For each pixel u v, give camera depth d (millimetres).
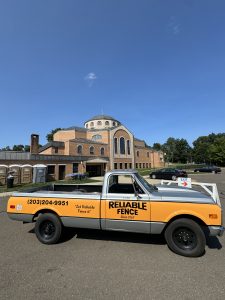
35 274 4078
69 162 34594
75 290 3535
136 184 5441
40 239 5750
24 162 28609
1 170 25266
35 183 25281
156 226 5082
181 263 4480
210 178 29688
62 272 4148
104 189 5570
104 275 4016
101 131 51656
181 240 4965
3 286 3680
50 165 31594
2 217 8805
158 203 5113
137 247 5363
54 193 5934
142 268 4281
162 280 3818
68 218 5645
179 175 29016
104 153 49344
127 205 5289
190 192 5863
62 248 5359
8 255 4969
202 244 4715
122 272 4125
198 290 3498
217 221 4746
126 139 55406
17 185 22688
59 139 53500
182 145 125688
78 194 5715
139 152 61312
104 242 5730
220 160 84438
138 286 3637
